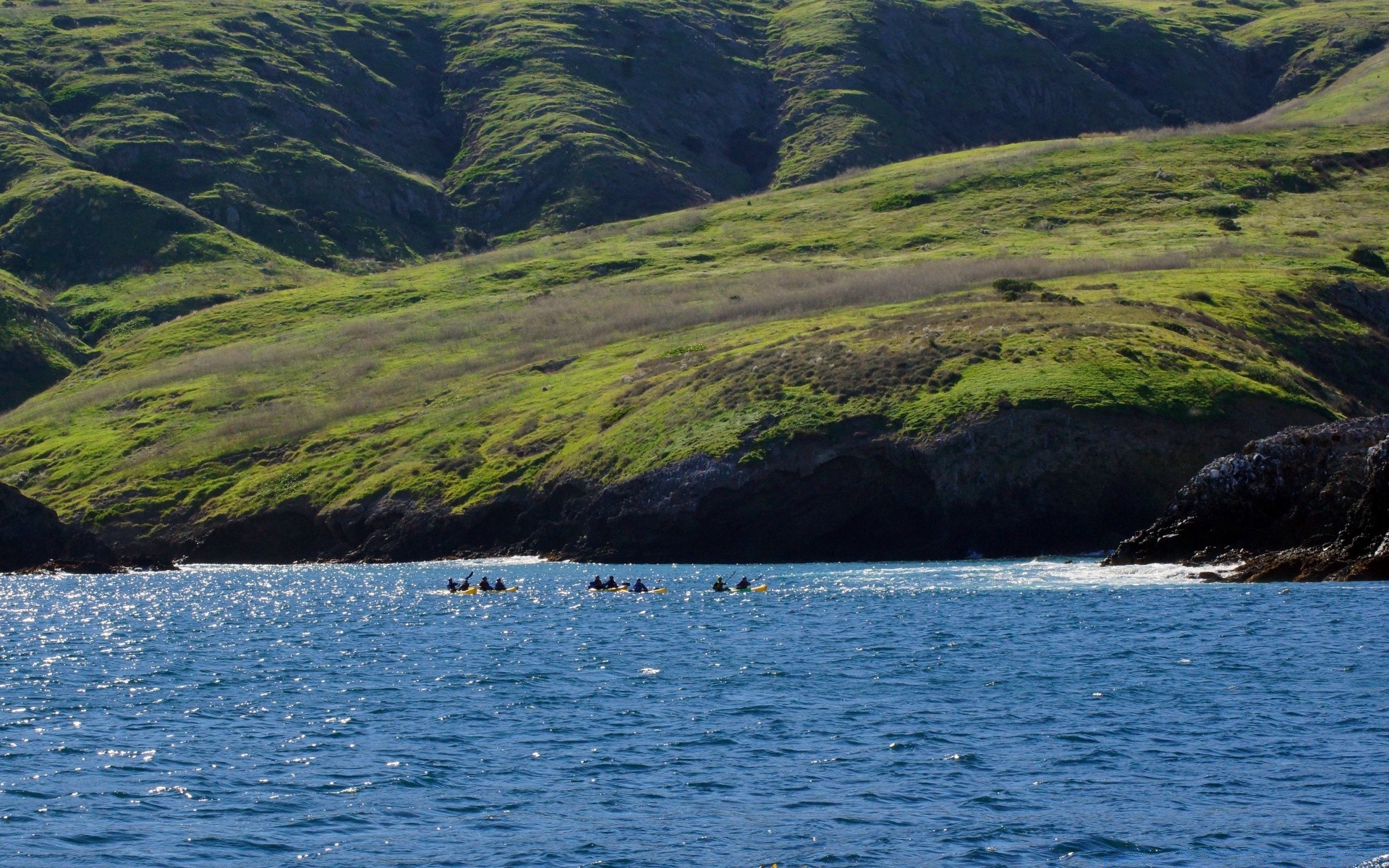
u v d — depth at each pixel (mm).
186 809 46969
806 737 56906
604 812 46312
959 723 59156
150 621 110812
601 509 169875
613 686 70438
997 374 167625
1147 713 60156
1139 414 158750
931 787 48812
